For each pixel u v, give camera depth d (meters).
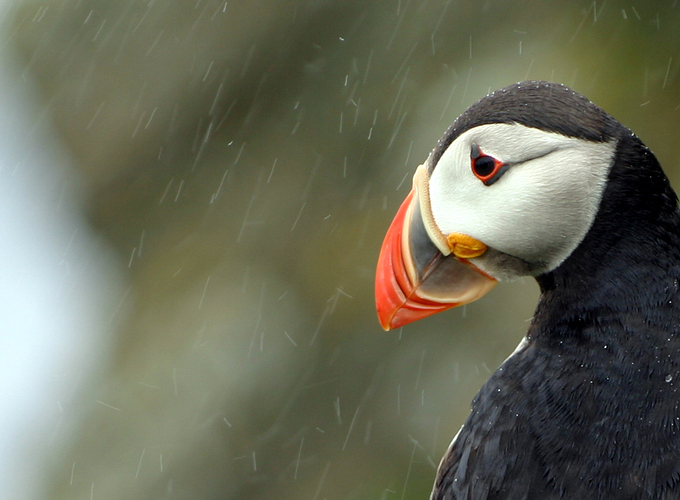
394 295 5.95
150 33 16.50
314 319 14.51
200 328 15.09
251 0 15.77
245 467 13.95
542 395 4.69
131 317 16.42
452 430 13.05
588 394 4.58
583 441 4.43
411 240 5.89
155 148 16.70
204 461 14.13
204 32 16.09
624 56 13.12
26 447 16.17
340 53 15.30
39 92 17.61
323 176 15.03
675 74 12.81
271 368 14.41
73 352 17.22
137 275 16.78
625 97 13.00
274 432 14.11
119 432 14.87
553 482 4.40
